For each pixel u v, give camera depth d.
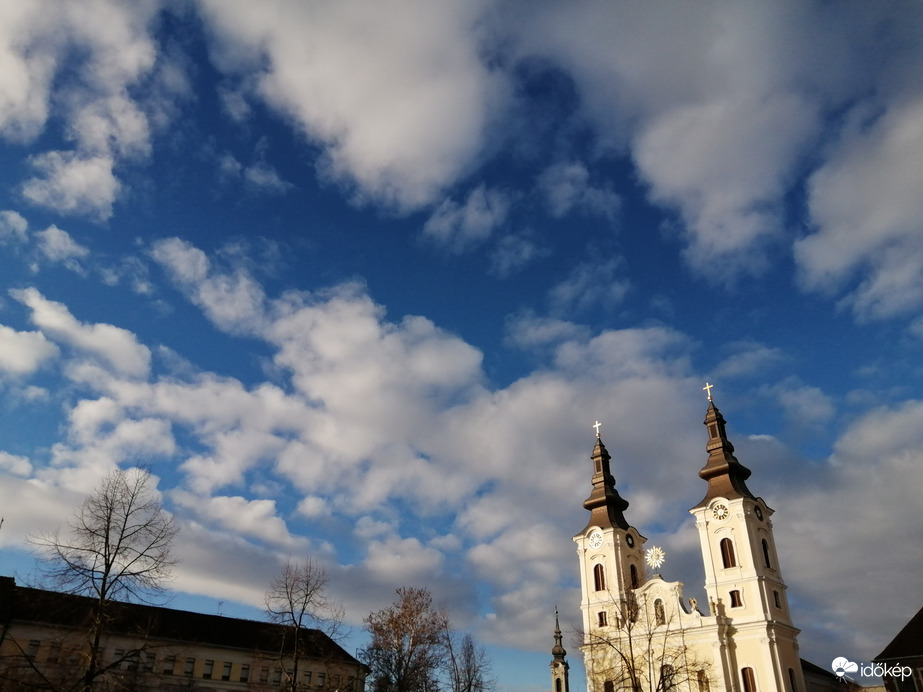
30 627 62.78
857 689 101.25
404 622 63.28
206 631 84.00
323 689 55.28
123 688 36.06
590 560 93.69
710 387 95.81
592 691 81.94
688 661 77.19
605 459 102.06
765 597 78.12
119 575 34.03
